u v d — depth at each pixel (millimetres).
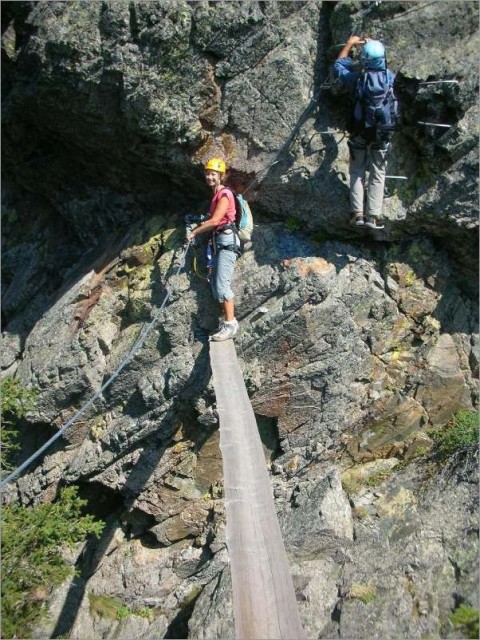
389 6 6969
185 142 7582
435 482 7492
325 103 7371
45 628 7531
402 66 7047
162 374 7867
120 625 7656
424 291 7953
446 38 7055
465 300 8172
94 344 8188
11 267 10102
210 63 7258
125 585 7992
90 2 7098
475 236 7473
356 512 7500
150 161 7984
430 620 6070
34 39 7363
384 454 8148
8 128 8797
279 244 7840
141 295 8000
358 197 7156
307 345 7703
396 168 7438
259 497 5609
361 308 7805
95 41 7156
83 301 8516
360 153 7082
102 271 8531
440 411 8125
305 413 7988
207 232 7699
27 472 8547
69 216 9445
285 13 7227
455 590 6262
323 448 8062
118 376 8016
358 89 6625
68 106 7812
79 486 8484
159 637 7395
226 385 6551
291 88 7266
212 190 8055
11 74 8055
